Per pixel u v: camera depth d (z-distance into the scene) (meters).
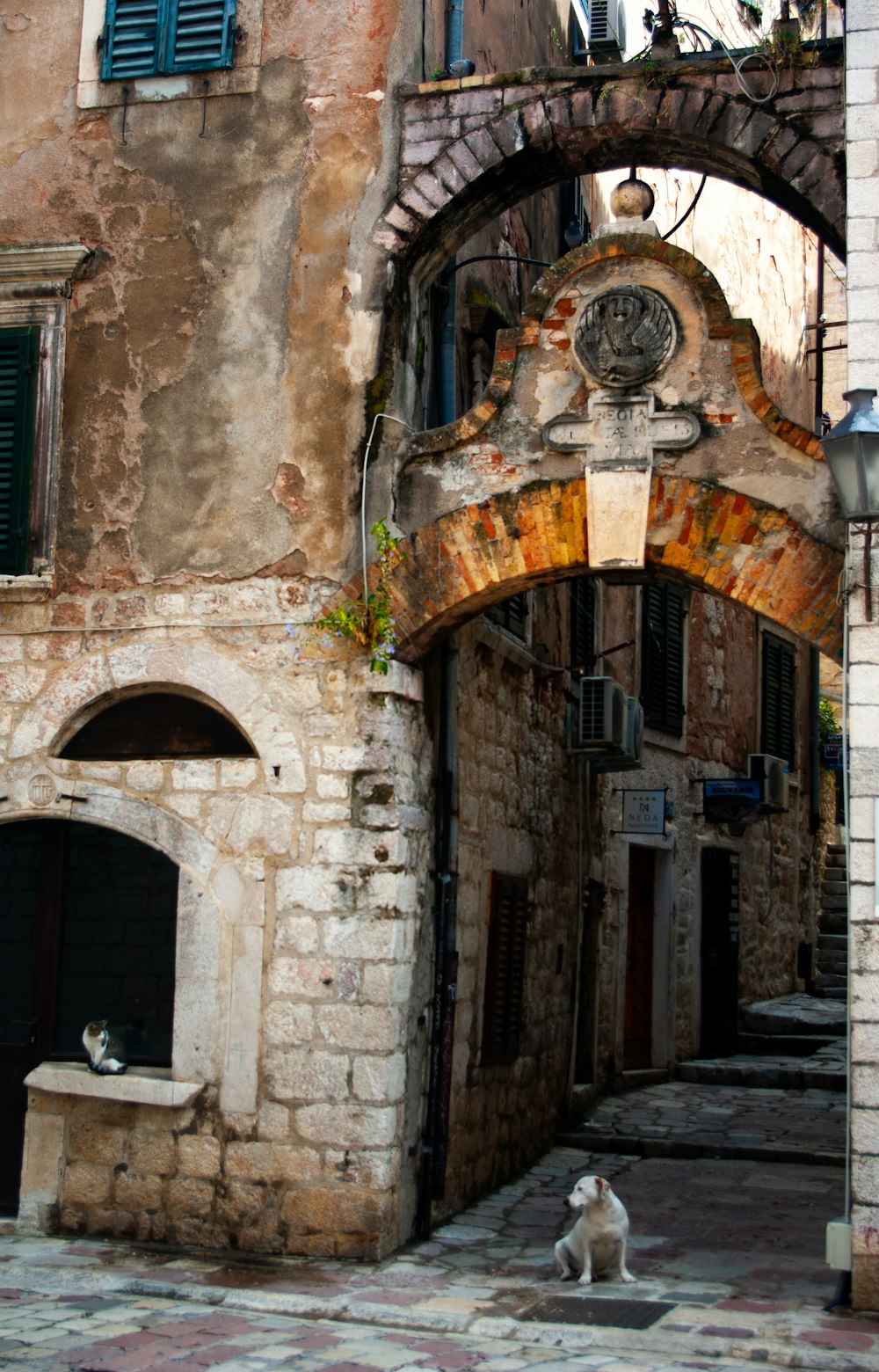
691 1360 5.79
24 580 8.35
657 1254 7.61
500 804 9.67
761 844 16.11
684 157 8.14
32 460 8.52
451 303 9.10
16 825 8.39
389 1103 7.47
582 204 13.16
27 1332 6.04
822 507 7.23
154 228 8.52
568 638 11.72
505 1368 5.59
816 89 7.75
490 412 7.84
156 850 7.98
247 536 8.12
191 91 8.58
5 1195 8.14
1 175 8.80
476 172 8.11
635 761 12.06
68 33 8.84
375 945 7.57
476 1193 8.95
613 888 12.90
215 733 8.12
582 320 7.72
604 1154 10.57
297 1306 6.51
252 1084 7.62
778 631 16.94
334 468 8.05
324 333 8.19
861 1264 6.39
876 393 6.88
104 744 8.28
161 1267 7.19
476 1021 9.04
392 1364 5.66
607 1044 12.62
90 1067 7.90
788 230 17.61
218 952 7.79
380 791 7.70
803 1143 10.55
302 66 8.45
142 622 8.20
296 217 8.33
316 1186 7.45
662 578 7.74
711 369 7.52
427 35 8.74
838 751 18.36
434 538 7.84
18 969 8.30
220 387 8.30
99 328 8.53
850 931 6.59
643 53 8.18
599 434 7.62
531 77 8.11
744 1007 15.20
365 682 7.80
